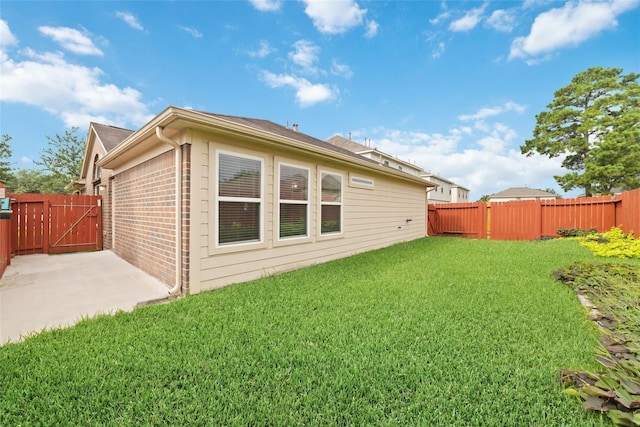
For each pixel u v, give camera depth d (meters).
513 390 1.92
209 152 4.27
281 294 3.95
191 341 2.58
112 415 1.72
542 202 10.79
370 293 3.98
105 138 9.41
